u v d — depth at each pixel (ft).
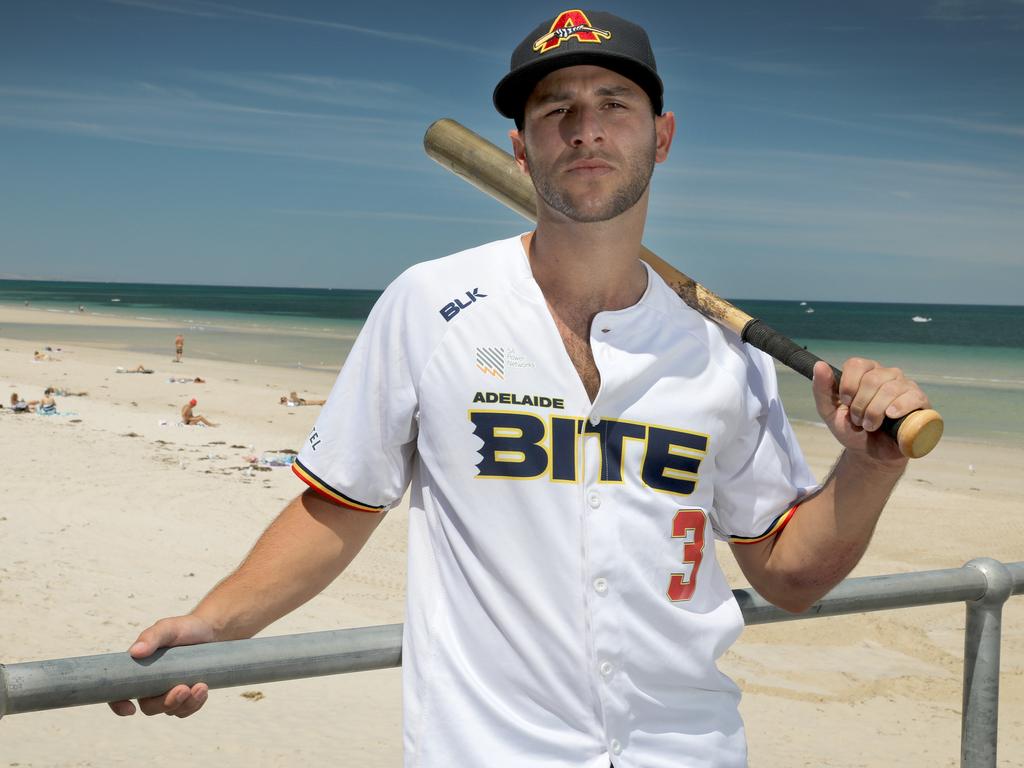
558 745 4.91
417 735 4.99
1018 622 30.09
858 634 29.91
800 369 5.16
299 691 23.25
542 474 4.99
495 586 5.00
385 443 5.29
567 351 5.31
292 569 5.23
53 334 175.22
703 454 5.30
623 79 5.14
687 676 5.21
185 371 108.37
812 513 5.50
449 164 6.48
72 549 31.24
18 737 18.63
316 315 303.89
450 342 5.14
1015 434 81.51
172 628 4.56
